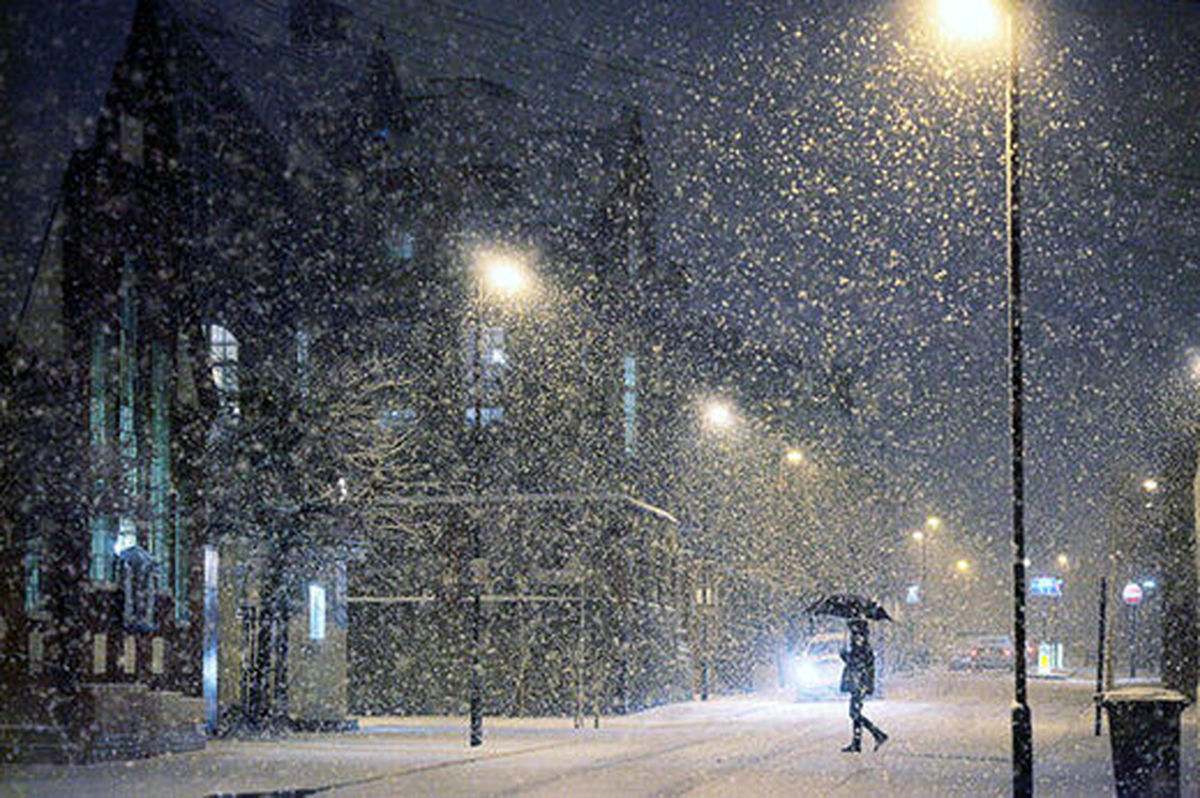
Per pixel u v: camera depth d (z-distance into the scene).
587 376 48.12
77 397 25.38
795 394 73.31
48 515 24.70
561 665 44.16
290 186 44.62
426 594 44.91
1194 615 53.69
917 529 103.94
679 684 52.59
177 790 18.78
